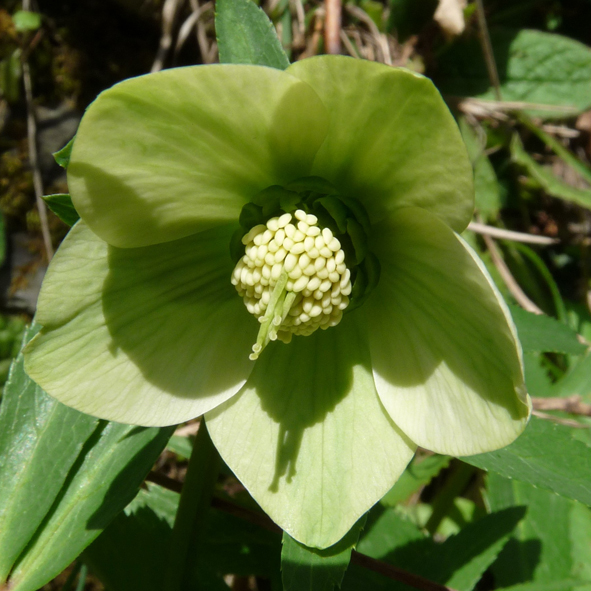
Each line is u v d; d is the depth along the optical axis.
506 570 0.11
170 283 0.07
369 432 0.07
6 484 0.08
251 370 0.07
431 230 0.06
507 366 0.06
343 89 0.06
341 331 0.07
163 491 0.10
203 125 0.06
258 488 0.07
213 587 0.09
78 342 0.06
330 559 0.07
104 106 0.05
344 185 0.07
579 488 0.07
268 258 0.07
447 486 0.12
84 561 0.09
